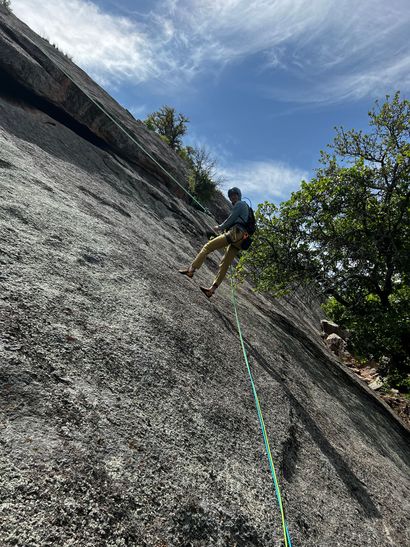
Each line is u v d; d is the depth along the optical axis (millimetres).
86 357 2557
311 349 9062
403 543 3326
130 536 1694
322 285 9844
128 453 2090
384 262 9922
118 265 4207
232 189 5938
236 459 2740
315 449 3828
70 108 9109
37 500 1568
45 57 8562
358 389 8898
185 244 8781
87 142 9195
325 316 22109
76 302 3045
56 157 6965
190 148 17109
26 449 1733
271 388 4355
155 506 1912
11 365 2098
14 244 3191
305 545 2471
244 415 3359
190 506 2057
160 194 10398
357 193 9625
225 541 2045
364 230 9914
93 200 6168
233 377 3902
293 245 10172
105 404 2305
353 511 3260
